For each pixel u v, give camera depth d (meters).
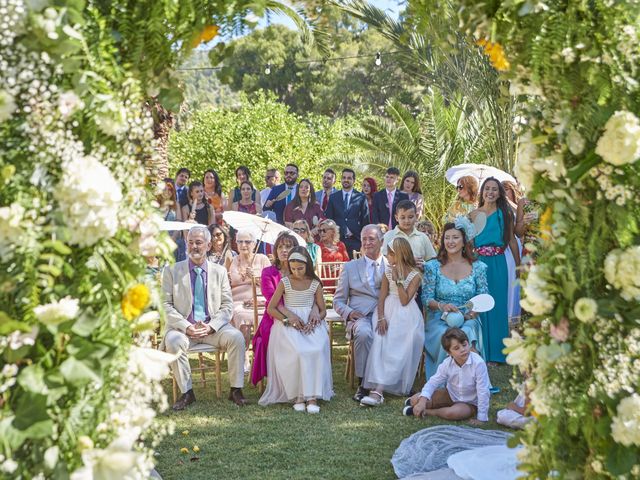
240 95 20.73
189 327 6.09
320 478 4.39
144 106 2.40
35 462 2.08
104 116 2.11
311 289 6.20
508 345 2.82
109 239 2.20
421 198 10.48
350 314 6.52
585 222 2.55
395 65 33.72
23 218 2.03
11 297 2.05
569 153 2.57
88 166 2.05
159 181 2.40
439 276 6.46
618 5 2.40
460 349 5.46
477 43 2.70
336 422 5.52
